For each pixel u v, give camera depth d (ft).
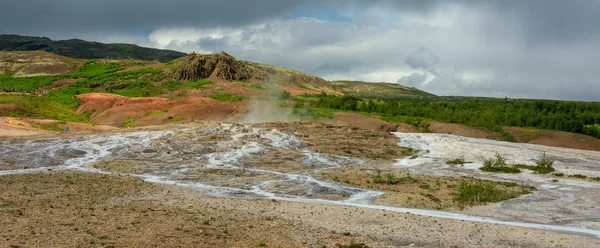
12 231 67.36
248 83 429.79
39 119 227.40
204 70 438.81
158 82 426.51
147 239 65.98
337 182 124.06
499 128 292.40
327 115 304.71
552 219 87.10
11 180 109.81
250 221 79.20
